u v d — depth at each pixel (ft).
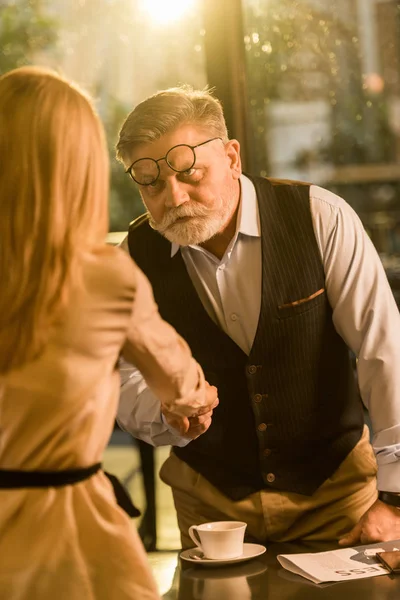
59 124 4.67
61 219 4.63
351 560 6.19
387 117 16.25
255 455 7.33
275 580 5.95
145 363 5.00
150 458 13.69
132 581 4.55
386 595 5.51
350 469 7.33
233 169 7.16
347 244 7.23
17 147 4.63
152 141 6.67
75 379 4.59
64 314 4.60
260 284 7.26
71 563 4.50
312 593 5.64
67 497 4.60
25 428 4.58
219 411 7.41
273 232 7.28
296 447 7.37
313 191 7.47
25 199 4.59
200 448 7.43
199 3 11.86
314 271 7.26
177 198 6.68
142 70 13.43
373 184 16.60
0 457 4.62
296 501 7.26
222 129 7.00
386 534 6.64
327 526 7.26
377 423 7.04
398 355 7.09
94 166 4.77
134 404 7.05
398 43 15.64
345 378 7.55
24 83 4.76
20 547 4.49
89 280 4.66
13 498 4.57
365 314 7.20
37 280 4.57
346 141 15.80
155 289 7.54
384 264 15.52
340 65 14.83
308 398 7.37
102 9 13.43
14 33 13.64
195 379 5.27
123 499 5.16
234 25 11.58
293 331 7.27
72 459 4.62
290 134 14.66
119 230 14.14
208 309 7.41
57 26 13.62
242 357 7.30
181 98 6.79
